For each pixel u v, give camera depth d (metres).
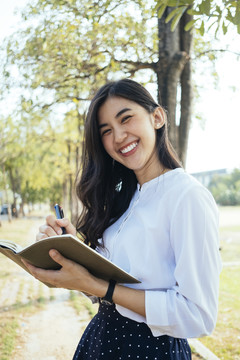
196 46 5.56
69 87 6.11
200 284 1.29
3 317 5.33
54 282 1.35
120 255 1.53
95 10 4.66
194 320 1.27
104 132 1.60
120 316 1.49
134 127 1.52
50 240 1.19
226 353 3.83
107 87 1.54
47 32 5.17
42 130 14.46
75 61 5.50
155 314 1.28
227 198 51.38
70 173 20.78
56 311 5.64
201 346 3.87
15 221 30.66
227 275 7.79
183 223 1.33
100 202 1.79
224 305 5.59
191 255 1.29
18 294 6.73
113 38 5.13
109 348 1.47
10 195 46.44
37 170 23.88
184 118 4.77
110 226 1.75
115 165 1.80
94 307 5.83
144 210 1.50
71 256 1.28
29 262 1.39
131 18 4.86
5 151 17.48
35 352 4.11
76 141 15.45
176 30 4.53
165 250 1.41
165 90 4.55
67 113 8.05
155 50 5.29
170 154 1.59
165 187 1.47
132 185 1.76
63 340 4.47
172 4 2.10
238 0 1.94
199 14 2.10
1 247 1.41
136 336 1.42
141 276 1.42
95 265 1.30
